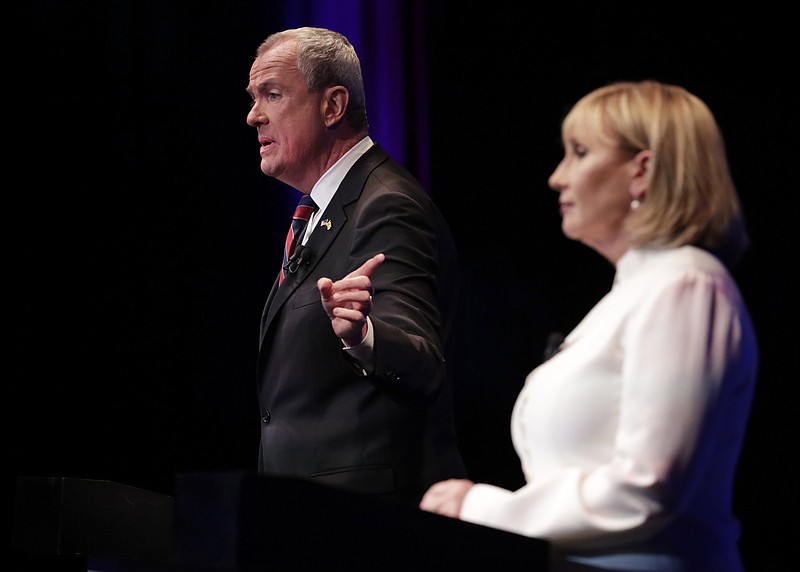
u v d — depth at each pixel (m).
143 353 15.23
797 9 13.69
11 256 14.80
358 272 6.20
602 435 4.61
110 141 15.13
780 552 13.76
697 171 4.74
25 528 7.23
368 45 15.41
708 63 14.11
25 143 14.88
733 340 4.46
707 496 4.54
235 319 15.43
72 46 14.96
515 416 5.00
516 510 4.50
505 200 15.54
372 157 8.24
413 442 7.40
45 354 14.88
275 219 15.48
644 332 4.46
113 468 15.05
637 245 4.79
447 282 8.12
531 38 15.11
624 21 14.55
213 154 15.38
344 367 7.41
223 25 15.37
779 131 13.84
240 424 15.46
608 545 4.43
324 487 3.90
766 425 13.98
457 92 15.45
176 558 3.87
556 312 15.52
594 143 4.87
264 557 3.76
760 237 13.96
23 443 14.73
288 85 8.36
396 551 3.99
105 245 15.16
